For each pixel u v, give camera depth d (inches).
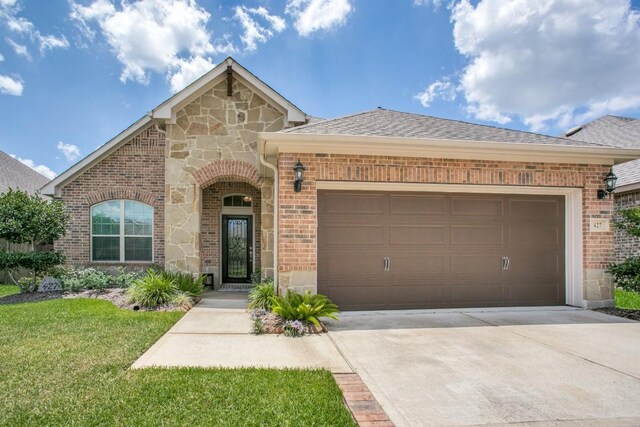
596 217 315.6
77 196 479.5
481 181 302.5
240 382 154.3
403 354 194.2
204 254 483.8
